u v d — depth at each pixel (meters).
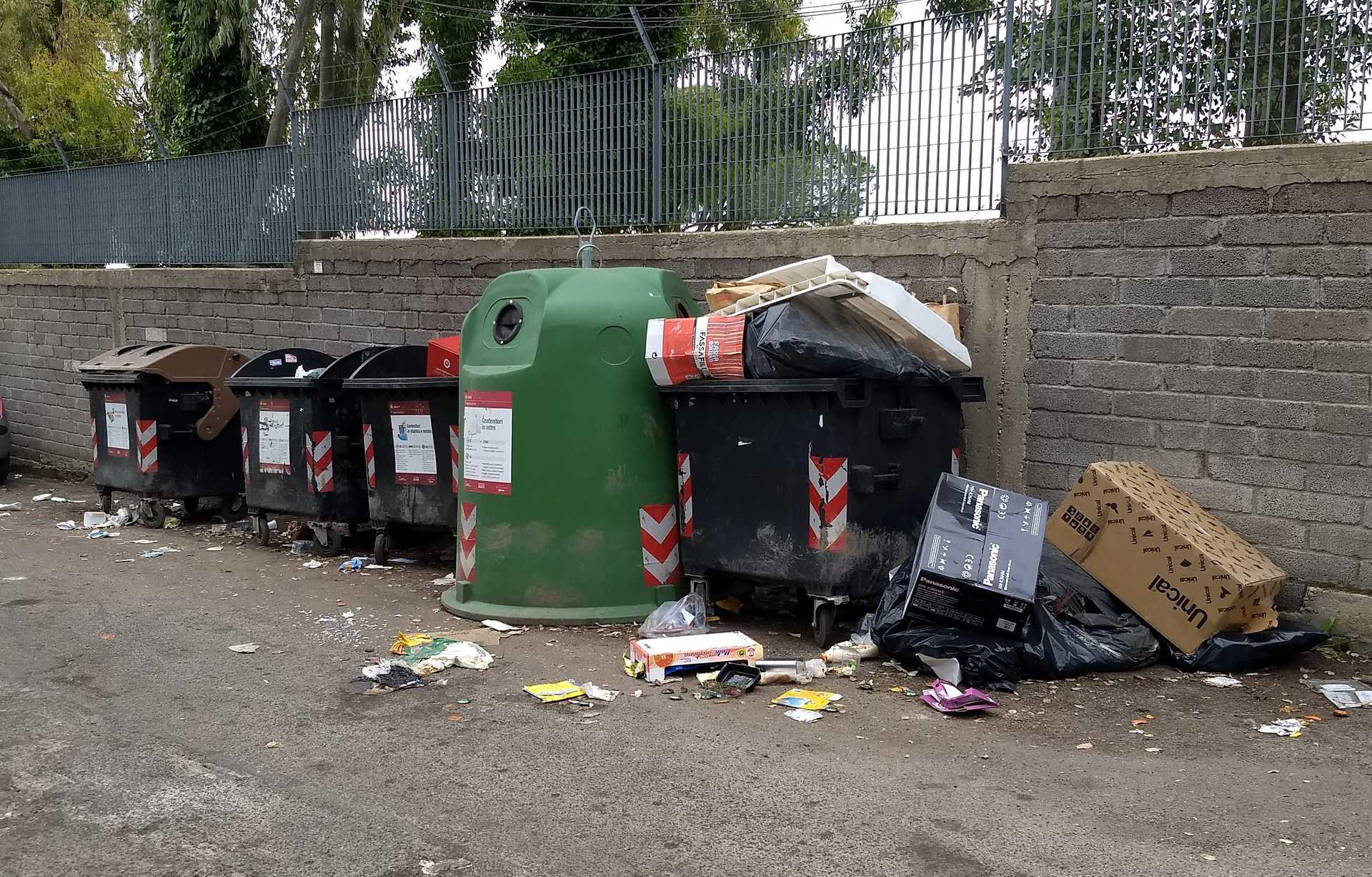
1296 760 4.05
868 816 3.60
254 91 18.92
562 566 6.09
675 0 16.78
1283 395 5.44
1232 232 5.53
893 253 6.73
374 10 20.22
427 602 6.72
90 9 26.58
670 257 7.90
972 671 4.93
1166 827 3.49
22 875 3.28
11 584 7.27
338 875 3.25
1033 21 6.24
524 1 18.42
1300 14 5.42
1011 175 6.23
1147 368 5.84
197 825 3.61
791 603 6.49
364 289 10.23
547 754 4.20
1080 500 5.42
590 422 6.04
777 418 5.58
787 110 7.44
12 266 14.75
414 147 9.90
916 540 5.77
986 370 6.38
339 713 4.69
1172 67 5.81
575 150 8.76
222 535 9.08
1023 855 3.31
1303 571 5.44
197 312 11.95
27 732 4.48
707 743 4.29
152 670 5.33
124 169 12.89
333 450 8.09
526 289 6.27
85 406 13.26
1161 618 5.16
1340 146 5.20
